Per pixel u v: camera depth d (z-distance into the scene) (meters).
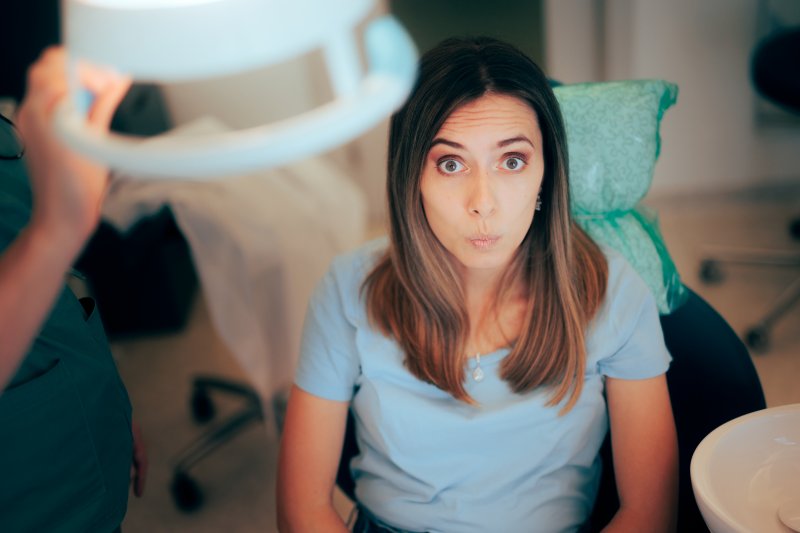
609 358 0.98
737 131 2.86
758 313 2.24
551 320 0.95
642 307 0.98
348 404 1.05
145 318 2.62
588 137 1.08
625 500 0.96
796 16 2.66
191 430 2.14
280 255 1.73
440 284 0.94
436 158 0.87
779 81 2.09
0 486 0.84
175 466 1.87
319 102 2.86
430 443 0.96
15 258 0.49
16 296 0.49
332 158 3.04
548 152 0.91
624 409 0.98
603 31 2.83
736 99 2.81
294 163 1.97
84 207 0.49
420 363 0.96
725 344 1.02
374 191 3.15
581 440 0.97
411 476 0.97
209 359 2.46
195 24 0.36
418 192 0.90
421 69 0.87
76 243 0.50
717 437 0.77
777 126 2.83
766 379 1.96
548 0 2.81
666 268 1.12
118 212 1.67
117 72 0.42
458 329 0.96
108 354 1.02
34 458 0.87
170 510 1.87
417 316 0.97
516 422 0.94
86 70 0.45
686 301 1.11
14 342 0.50
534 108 0.86
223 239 1.67
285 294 1.74
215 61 0.37
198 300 2.82
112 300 2.58
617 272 1.00
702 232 2.77
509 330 0.98
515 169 0.87
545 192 0.94
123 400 1.03
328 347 1.01
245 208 1.72
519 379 0.96
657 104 1.10
